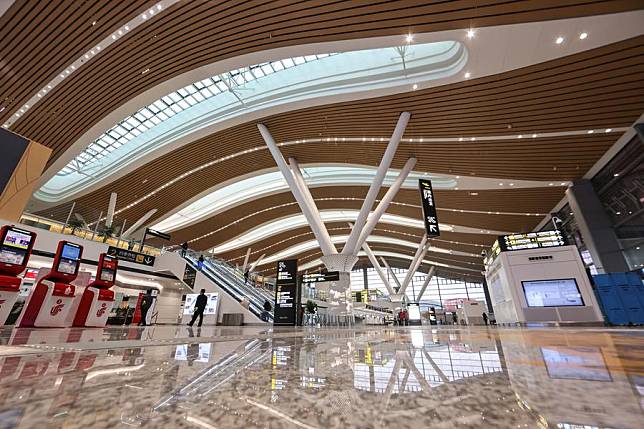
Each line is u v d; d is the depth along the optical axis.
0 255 5.56
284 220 31.02
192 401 0.56
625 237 11.58
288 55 8.71
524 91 9.05
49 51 8.66
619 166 11.55
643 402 0.49
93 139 12.63
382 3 6.88
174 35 8.12
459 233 23.56
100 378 0.81
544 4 6.43
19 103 10.39
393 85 9.73
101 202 18.75
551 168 12.82
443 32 7.43
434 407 0.50
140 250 16.41
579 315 10.17
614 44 7.36
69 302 6.36
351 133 12.70
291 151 15.05
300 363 1.13
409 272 27.34
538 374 0.80
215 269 18.36
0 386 0.68
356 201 22.78
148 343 2.21
